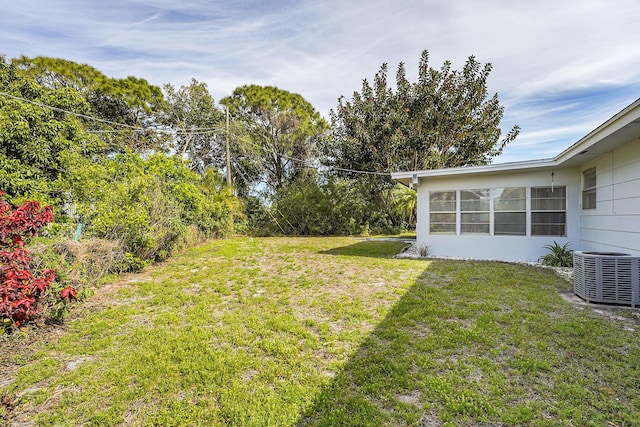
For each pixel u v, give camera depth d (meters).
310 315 3.89
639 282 3.85
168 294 4.86
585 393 2.17
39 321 3.52
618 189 5.38
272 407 2.12
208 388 2.35
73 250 4.41
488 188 7.93
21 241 3.19
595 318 3.51
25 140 8.70
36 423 2.02
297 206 15.94
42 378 2.52
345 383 2.38
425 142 13.98
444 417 1.97
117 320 3.77
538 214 7.43
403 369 2.53
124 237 6.16
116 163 7.12
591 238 6.46
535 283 5.12
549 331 3.17
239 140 16.72
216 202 12.66
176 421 2.01
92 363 2.75
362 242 12.09
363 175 15.32
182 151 19.48
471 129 14.79
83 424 2.01
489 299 4.27
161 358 2.81
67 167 8.12
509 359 2.64
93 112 16.19
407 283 5.25
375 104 15.02
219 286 5.30
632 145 4.95
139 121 18.20
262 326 3.53
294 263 7.36
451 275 5.76
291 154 18.66
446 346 2.92
